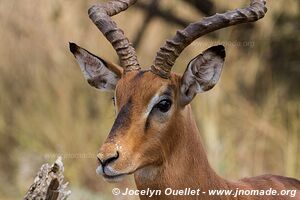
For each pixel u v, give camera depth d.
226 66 15.01
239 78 15.12
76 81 15.30
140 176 7.32
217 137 13.72
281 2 15.24
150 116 7.07
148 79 7.15
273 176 8.09
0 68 16.17
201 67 7.32
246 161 14.13
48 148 14.77
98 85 7.71
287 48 15.36
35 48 15.78
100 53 15.27
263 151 14.30
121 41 7.43
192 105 14.30
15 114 15.35
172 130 7.20
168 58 7.18
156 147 7.12
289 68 15.31
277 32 15.17
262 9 7.40
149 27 15.81
